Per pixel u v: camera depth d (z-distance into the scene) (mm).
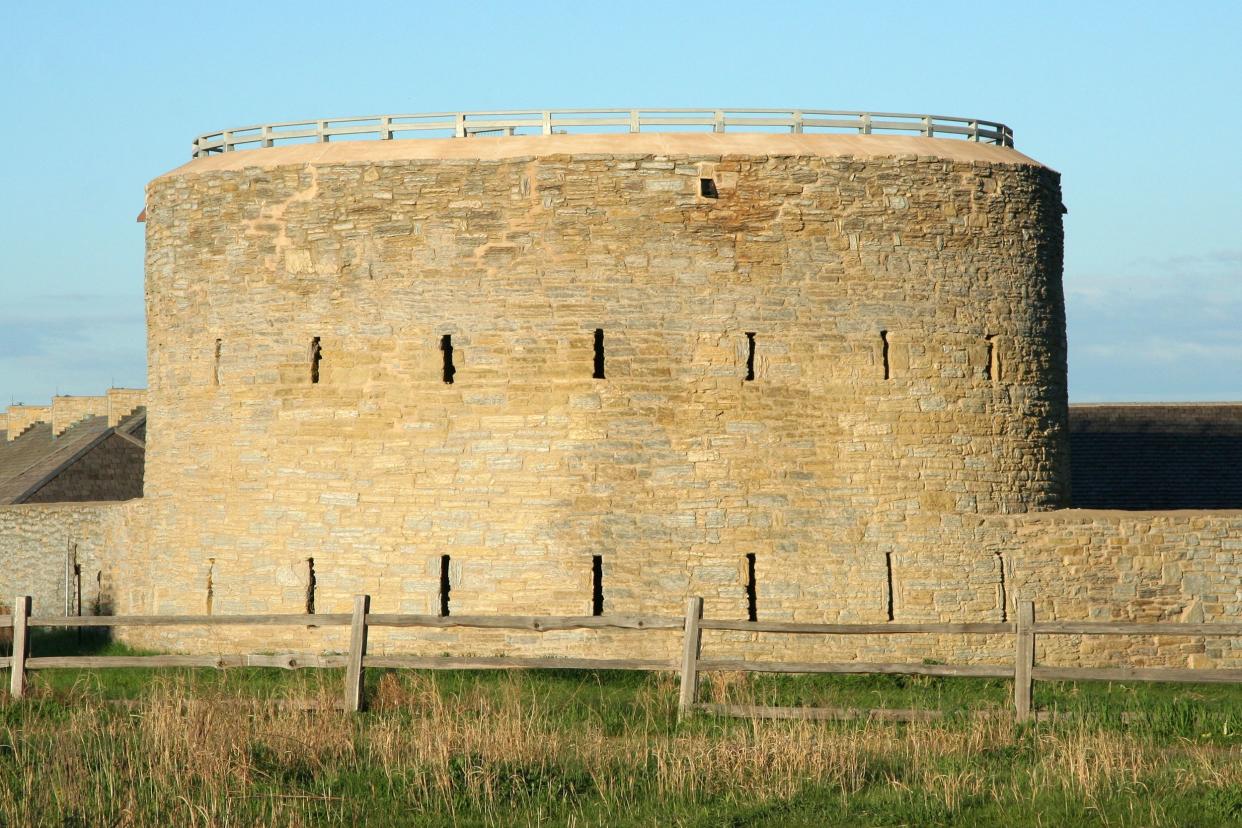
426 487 70188
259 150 75750
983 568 71000
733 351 69688
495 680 61688
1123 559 71438
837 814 41156
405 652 70125
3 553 98188
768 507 69562
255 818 40625
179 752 45281
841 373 70438
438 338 70375
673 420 69375
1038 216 75000
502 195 70062
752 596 69438
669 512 69250
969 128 76812
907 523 70562
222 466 73688
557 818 41438
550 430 69375
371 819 41219
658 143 70812
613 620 51562
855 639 69875
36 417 156125
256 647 72500
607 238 69625
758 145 71188
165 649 75500
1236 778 42656
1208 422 97750
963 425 71938
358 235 71375
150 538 77938
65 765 44375
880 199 71125
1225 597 71375
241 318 73438
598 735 48438
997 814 41000
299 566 71562
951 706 54219
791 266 70250
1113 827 40000
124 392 128750
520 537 69312
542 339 69625
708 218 69875
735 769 44188
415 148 71938
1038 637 70562
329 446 71375
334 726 48562
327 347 71688
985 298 72875
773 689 59250
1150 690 61094
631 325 69438
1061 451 76312
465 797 42406
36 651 79250
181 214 75750
